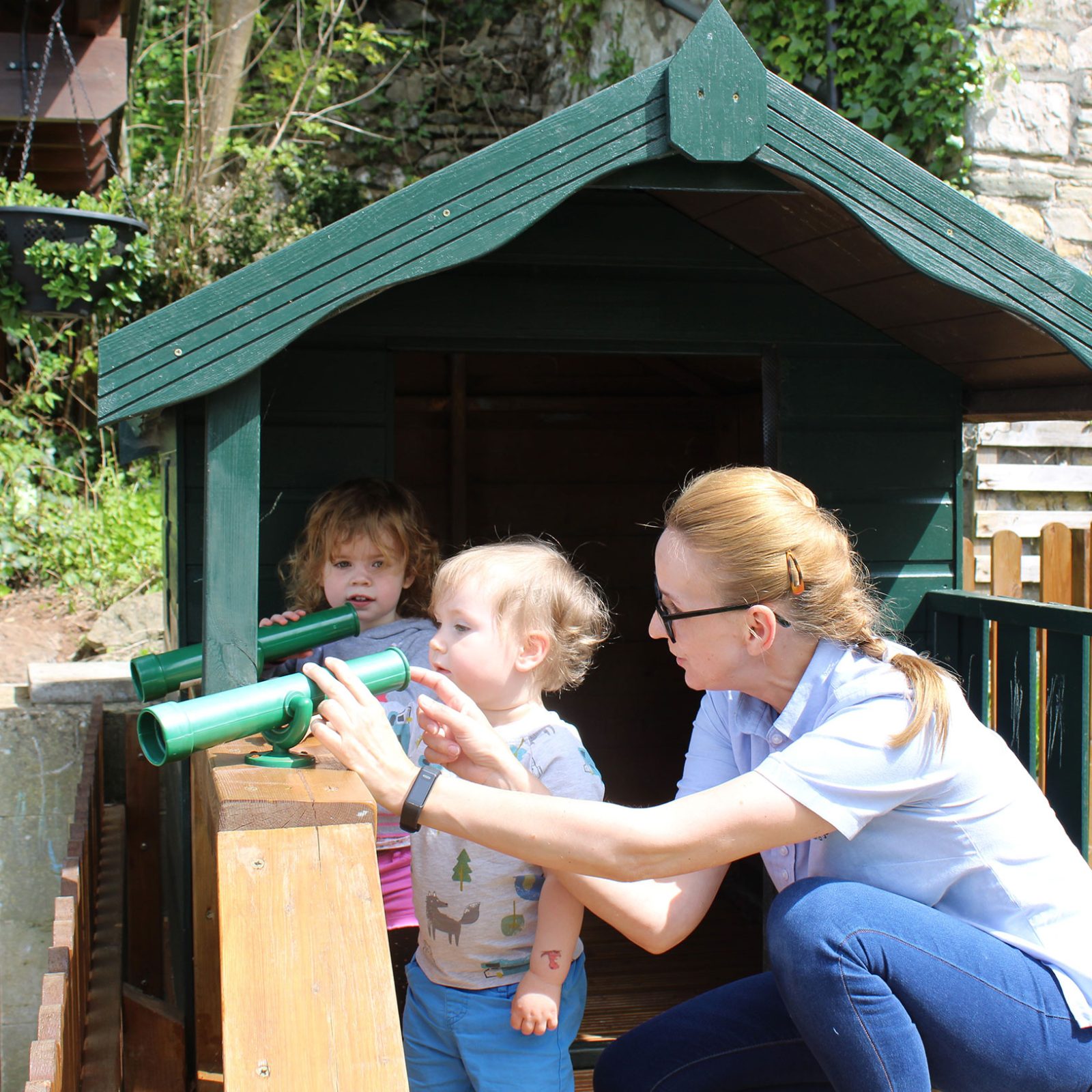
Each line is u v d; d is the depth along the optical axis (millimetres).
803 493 1919
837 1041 1781
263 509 3062
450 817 1676
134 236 5914
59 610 6363
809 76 6238
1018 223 5734
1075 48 5750
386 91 9672
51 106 6695
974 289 2297
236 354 1954
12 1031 3816
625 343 3223
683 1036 2115
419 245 2029
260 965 1428
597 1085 2217
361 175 9641
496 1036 2033
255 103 9789
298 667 2793
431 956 2117
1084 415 3121
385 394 3127
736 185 2207
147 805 3557
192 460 2922
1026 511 6082
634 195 3172
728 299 3264
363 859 1535
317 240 1985
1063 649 2943
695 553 1850
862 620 1902
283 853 1527
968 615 3262
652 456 5754
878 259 2758
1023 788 1866
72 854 2721
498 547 2236
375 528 2783
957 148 5723
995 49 5672
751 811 1718
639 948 3900
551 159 2080
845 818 1747
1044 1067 1777
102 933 3133
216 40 8727
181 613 2930
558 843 1679
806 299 3312
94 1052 2602
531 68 9883
